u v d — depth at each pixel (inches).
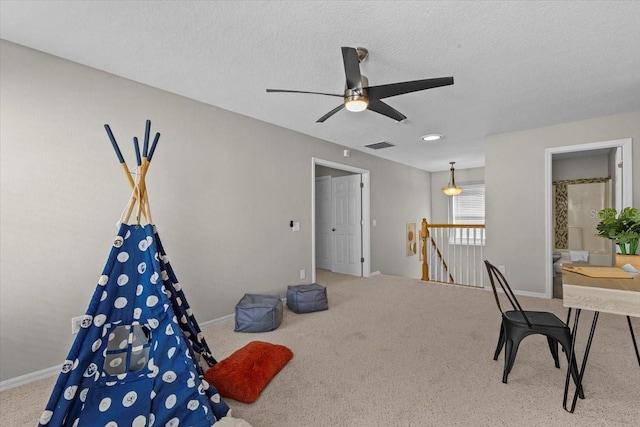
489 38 79.7
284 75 100.4
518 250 168.6
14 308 81.4
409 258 270.7
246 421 65.6
